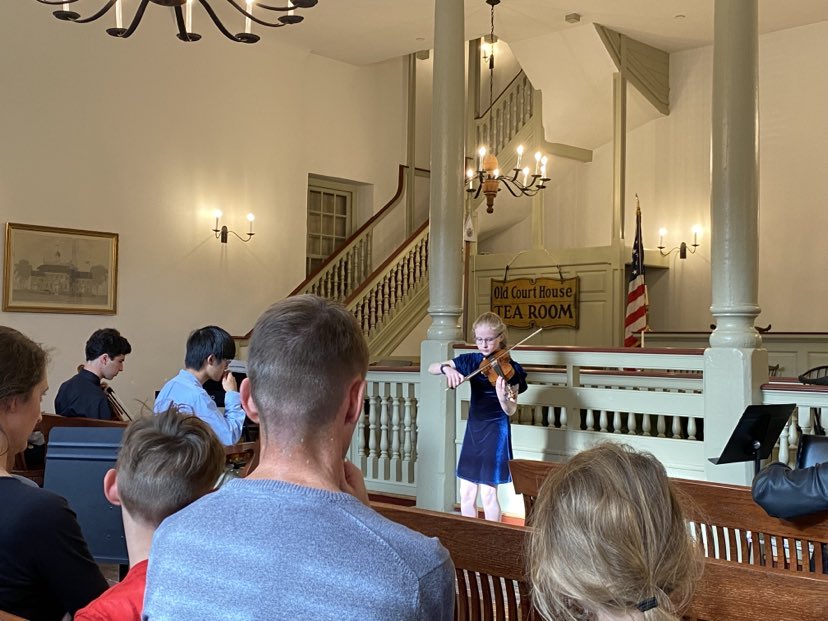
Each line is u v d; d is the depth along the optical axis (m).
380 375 6.32
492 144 11.55
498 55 12.30
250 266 9.93
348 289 10.80
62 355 8.33
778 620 1.62
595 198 11.66
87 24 8.52
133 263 8.88
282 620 1.07
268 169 10.12
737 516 2.58
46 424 4.78
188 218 9.35
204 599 1.10
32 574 1.91
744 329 4.68
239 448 3.96
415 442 6.24
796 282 10.05
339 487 1.27
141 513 1.73
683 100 10.98
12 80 8.00
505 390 4.63
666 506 1.09
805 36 10.09
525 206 11.77
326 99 10.82
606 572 1.03
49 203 8.25
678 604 1.12
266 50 10.10
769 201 10.30
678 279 10.96
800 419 4.51
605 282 10.16
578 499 1.09
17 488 1.96
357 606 1.07
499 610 2.07
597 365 5.26
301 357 1.23
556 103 10.85
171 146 9.21
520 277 10.91
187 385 3.90
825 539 2.41
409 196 11.72
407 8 9.07
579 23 9.82
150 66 9.02
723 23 4.77
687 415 4.92
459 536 2.11
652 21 9.72
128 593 1.56
